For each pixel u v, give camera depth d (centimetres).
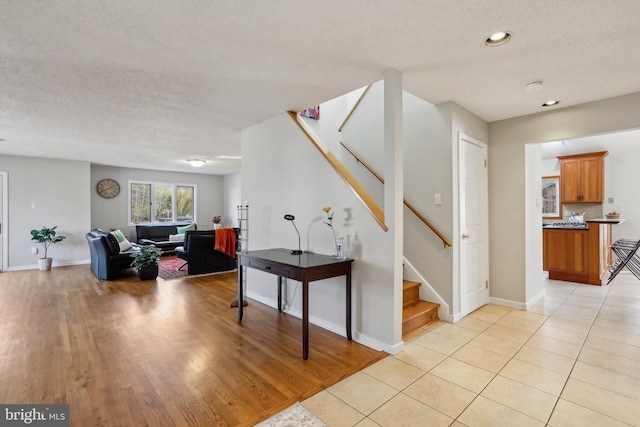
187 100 312
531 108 336
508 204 370
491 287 384
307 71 249
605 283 490
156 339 281
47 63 232
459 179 328
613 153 601
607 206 611
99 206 768
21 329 303
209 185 964
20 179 606
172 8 169
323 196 311
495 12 173
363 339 271
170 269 610
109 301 398
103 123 389
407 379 214
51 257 625
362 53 220
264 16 177
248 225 413
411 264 351
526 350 256
